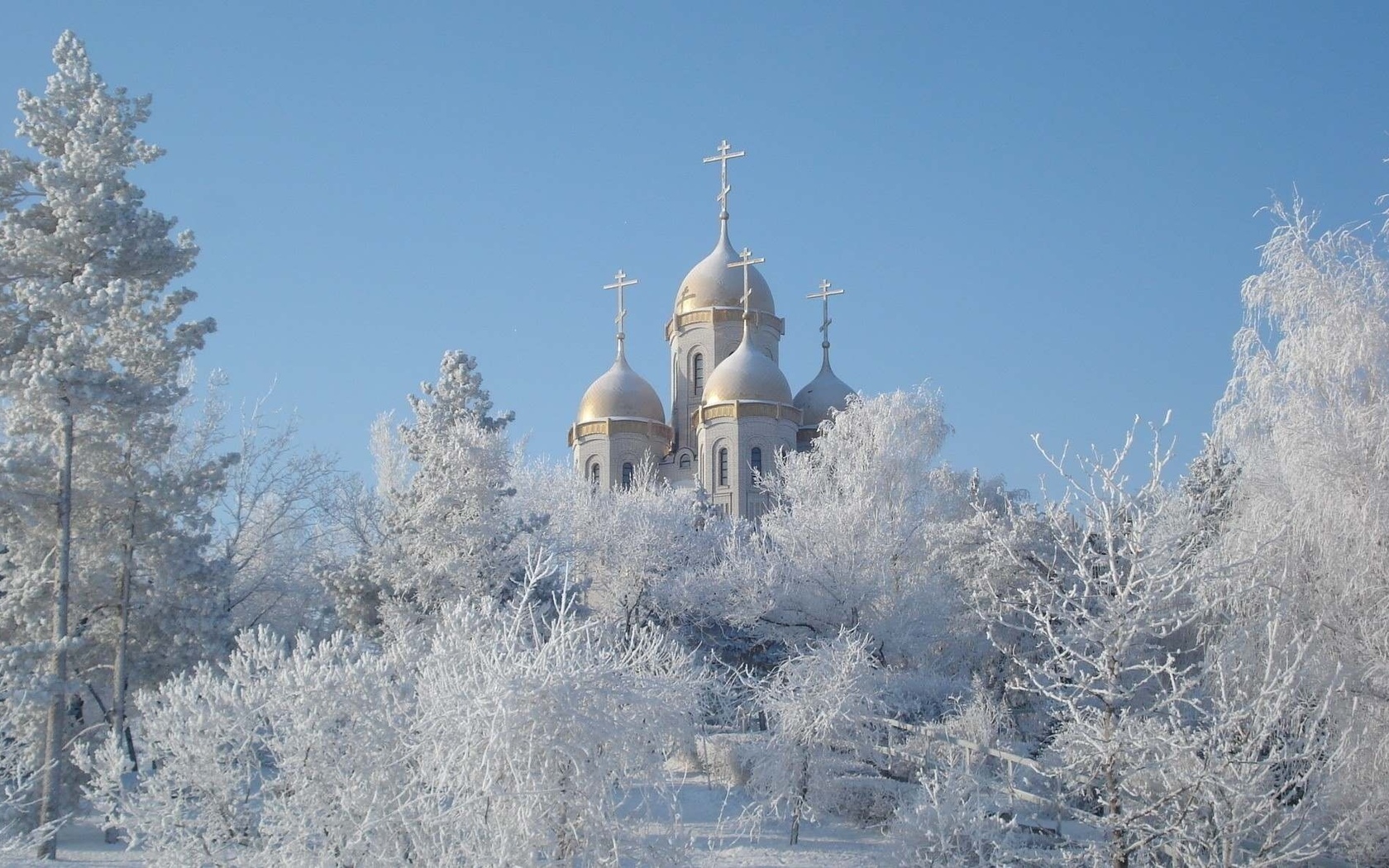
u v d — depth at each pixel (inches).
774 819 946.1
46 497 922.7
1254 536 771.4
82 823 951.0
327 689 540.1
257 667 617.6
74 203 941.2
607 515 1793.8
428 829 500.4
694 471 2874.0
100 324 936.3
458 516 1240.2
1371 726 684.7
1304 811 538.3
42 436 971.3
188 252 1007.0
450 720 488.7
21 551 976.3
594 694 476.4
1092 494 579.2
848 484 1689.2
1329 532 757.3
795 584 1499.8
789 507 1907.0
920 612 1475.1
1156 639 778.2
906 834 707.4
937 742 959.6
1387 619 723.4
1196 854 526.6
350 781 522.3
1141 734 536.7
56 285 917.8
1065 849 599.2
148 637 1039.0
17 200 995.3
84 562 994.1
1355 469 751.1
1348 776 661.3
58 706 873.5
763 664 1569.9
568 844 483.2
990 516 1429.6
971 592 1416.1
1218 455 952.9
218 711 564.4
